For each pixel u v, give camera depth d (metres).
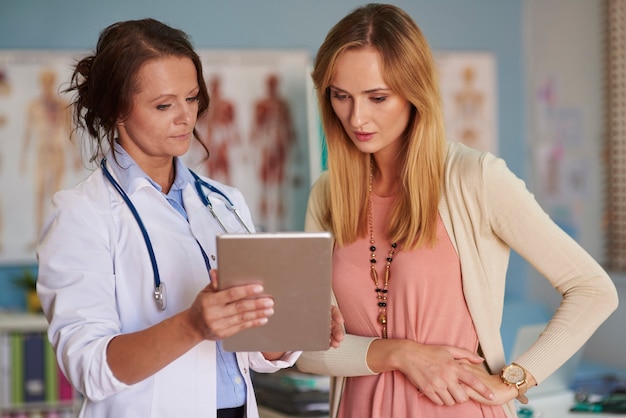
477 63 4.57
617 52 4.06
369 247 1.92
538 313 3.67
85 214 1.59
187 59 1.59
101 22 4.13
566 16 4.36
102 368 1.47
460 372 1.78
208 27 4.23
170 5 4.19
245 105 4.25
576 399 2.66
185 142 1.61
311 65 4.29
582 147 4.30
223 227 1.73
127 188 1.63
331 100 1.84
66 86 4.09
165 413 1.57
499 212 1.80
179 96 1.57
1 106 4.04
